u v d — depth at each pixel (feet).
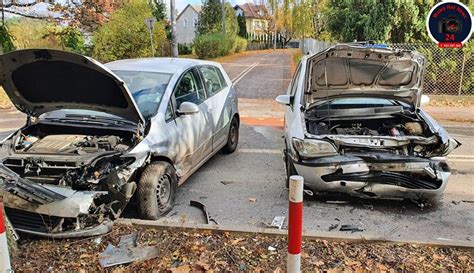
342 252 11.23
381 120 18.39
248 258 11.03
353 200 16.34
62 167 12.85
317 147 15.16
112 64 19.20
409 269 10.46
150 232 12.41
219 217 14.96
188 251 11.35
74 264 10.83
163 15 120.67
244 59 106.93
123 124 14.66
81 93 14.11
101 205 12.58
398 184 14.76
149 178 14.11
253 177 19.48
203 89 19.93
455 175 19.57
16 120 34.06
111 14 65.62
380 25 42.73
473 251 11.33
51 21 60.64
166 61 19.67
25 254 11.32
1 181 11.54
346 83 18.40
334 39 54.39
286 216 14.99
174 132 15.76
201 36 111.96
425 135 16.79
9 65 13.08
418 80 18.02
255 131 29.35
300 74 20.39
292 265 8.78
